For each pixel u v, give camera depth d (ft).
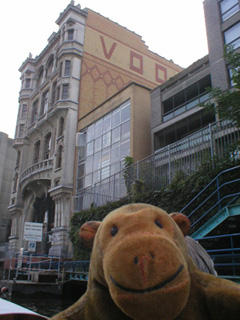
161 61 112.78
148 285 3.00
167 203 31.63
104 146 71.15
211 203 26.27
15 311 6.94
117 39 102.53
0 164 143.95
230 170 23.94
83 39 93.91
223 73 51.06
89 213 47.16
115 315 3.84
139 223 3.59
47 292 42.22
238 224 24.12
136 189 37.83
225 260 23.67
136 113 64.75
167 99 63.10
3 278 50.44
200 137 31.19
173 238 3.74
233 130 26.43
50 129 95.14
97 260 3.83
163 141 63.16
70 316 4.15
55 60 101.91
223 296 3.65
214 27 55.93
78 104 86.58
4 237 135.23
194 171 30.17
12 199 105.70
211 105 26.17
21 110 115.03
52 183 82.74
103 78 94.32
